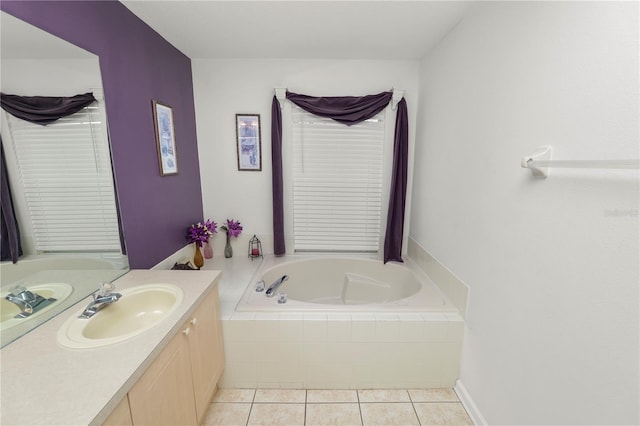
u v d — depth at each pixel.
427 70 2.18
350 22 1.73
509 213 1.23
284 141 2.48
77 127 1.27
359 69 2.36
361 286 2.53
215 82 2.39
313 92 2.40
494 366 1.36
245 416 1.55
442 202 1.92
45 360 0.84
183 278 1.47
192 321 1.23
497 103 1.31
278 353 1.68
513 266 1.21
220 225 2.66
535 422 1.10
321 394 1.70
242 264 2.48
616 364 0.79
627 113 0.76
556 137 0.98
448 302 1.79
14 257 1.04
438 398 1.67
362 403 1.64
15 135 1.02
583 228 0.88
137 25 1.66
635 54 0.73
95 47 1.36
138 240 1.68
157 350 0.93
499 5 1.30
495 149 1.33
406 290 2.31
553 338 1.01
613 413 0.81
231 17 1.67
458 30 1.70
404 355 1.69
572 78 0.92
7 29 0.99
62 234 1.20
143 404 0.90
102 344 0.92
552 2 0.99
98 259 1.39
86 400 0.70
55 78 1.17
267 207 2.64
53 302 1.17
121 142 1.53
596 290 0.84
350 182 2.56
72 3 1.24
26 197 1.08
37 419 0.65
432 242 2.10
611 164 0.72
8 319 1.01
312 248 2.71
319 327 1.65
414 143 2.47
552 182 0.99
